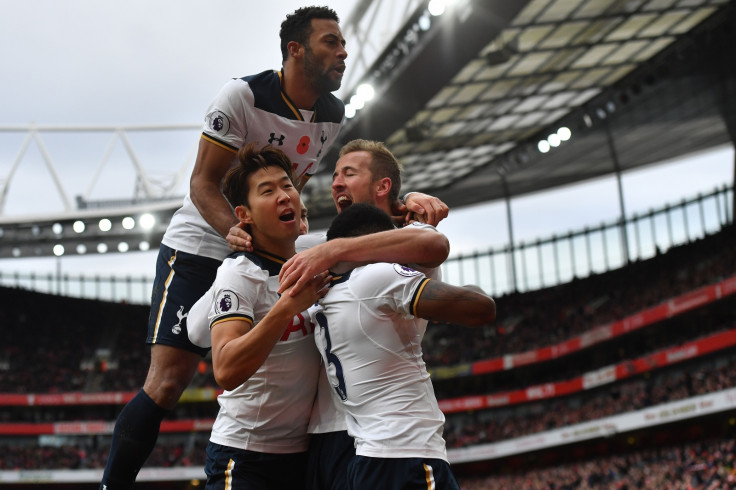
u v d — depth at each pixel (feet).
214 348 11.25
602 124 119.65
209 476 12.81
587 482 120.26
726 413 113.70
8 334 155.53
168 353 14.76
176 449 143.02
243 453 12.47
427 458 10.91
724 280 110.01
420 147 122.52
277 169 12.34
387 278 11.14
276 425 12.43
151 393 14.58
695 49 95.91
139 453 14.35
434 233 11.61
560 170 150.41
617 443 130.72
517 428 137.39
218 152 14.70
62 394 142.61
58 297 167.84
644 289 138.62
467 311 10.71
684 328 127.13
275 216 12.12
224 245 15.30
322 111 15.92
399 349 11.26
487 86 101.45
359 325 11.19
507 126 119.55
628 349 136.46
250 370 10.80
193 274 15.14
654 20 89.25
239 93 14.66
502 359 143.02
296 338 12.18
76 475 132.77
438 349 156.46
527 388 139.13
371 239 11.36
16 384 144.15
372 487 10.85
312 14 14.75
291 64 15.01
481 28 77.71
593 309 144.66
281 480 12.71
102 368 156.15
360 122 94.53
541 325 150.61
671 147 142.72
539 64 97.45
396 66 85.46
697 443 112.47
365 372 11.20
